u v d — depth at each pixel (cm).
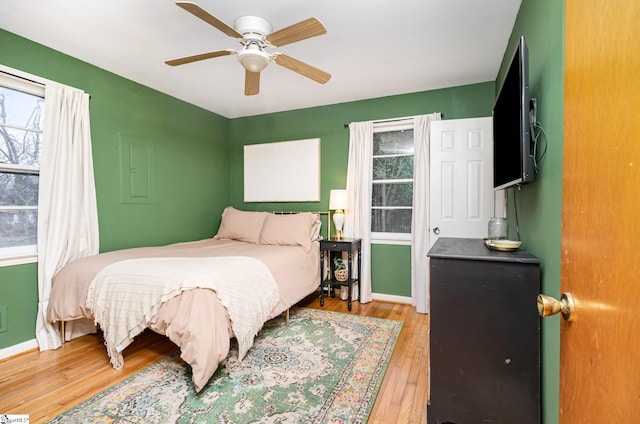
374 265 372
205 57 202
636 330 44
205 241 369
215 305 189
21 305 232
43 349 234
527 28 175
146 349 237
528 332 133
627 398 46
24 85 235
